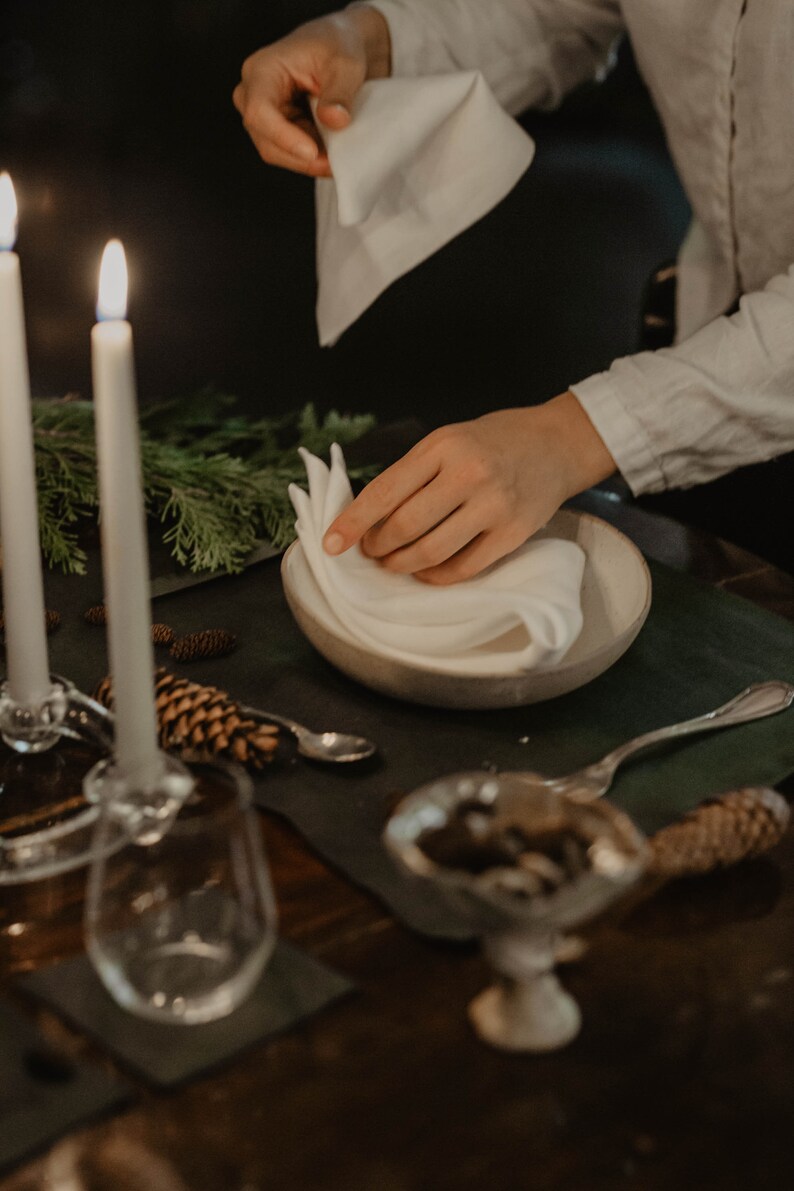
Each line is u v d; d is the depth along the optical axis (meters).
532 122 4.13
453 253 3.38
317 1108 0.52
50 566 0.95
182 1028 0.55
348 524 0.82
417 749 0.75
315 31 1.07
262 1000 0.57
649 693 0.82
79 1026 0.55
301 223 3.58
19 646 0.70
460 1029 0.56
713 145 1.26
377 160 0.97
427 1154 0.50
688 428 0.96
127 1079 0.53
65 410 1.12
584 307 3.14
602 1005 0.58
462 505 0.84
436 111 0.99
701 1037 0.56
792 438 1.00
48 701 0.72
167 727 0.72
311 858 0.67
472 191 1.05
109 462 0.57
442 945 0.61
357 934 0.61
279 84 1.03
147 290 3.15
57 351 2.76
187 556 0.97
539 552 0.85
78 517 1.03
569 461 0.92
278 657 0.85
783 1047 0.56
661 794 0.71
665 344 1.50
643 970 0.60
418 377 2.83
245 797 0.54
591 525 0.90
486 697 0.76
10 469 0.66
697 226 1.41
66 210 3.51
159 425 1.17
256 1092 0.53
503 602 0.76
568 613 0.77
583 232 3.50
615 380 0.96
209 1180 0.49
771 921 0.63
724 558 1.00
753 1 1.14
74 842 0.67
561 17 1.33
